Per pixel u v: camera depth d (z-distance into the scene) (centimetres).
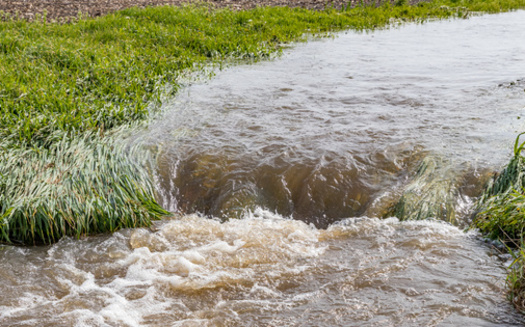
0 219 596
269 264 550
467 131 762
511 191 591
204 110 899
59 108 834
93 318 471
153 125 833
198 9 1878
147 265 552
